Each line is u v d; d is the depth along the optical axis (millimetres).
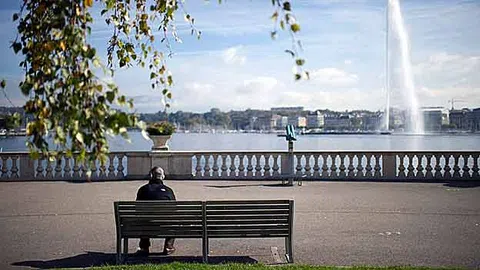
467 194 20156
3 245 11938
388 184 23266
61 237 12766
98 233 13203
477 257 10727
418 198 19094
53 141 4766
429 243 12008
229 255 11086
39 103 4891
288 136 23172
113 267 9656
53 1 5242
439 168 24516
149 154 24953
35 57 5125
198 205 10023
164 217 10062
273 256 10961
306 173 24859
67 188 22125
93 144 4770
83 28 5195
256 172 25047
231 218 10086
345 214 15797
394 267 9648
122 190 21422
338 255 10914
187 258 10820
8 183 23906
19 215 15797
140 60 7703
